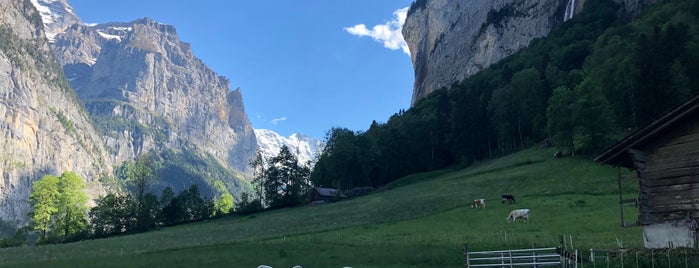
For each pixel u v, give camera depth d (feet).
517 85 489.26
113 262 162.71
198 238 239.30
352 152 524.93
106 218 429.79
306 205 426.10
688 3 540.93
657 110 339.36
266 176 496.64
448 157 547.90
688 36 406.21
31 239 559.79
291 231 230.48
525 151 420.77
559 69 585.63
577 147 353.10
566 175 285.02
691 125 85.97
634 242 125.90
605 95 371.76
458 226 195.42
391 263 127.85
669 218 85.40
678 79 348.59
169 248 197.98
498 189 285.02
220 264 143.84
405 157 535.60
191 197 483.10
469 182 330.75
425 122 565.12
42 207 414.62
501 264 105.60
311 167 574.56
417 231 191.93
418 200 287.89
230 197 595.06
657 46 377.71
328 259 140.67
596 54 463.42
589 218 180.55
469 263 111.45
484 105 558.56
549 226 173.37
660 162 88.17
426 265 122.42
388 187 452.35
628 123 362.74
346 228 220.23
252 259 149.48
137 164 501.97
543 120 456.04
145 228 407.64
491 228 182.39
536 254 107.55
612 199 216.13
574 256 92.53
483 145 506.48
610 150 92.43
